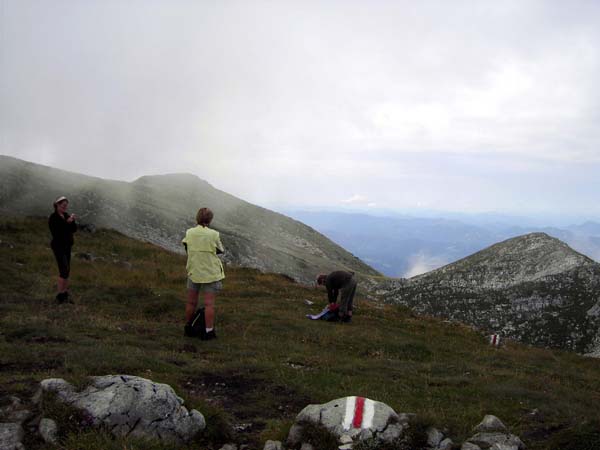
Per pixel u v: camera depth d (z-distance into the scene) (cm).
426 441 601
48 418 552
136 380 624
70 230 1519
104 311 1533
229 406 792
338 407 623
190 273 1309
